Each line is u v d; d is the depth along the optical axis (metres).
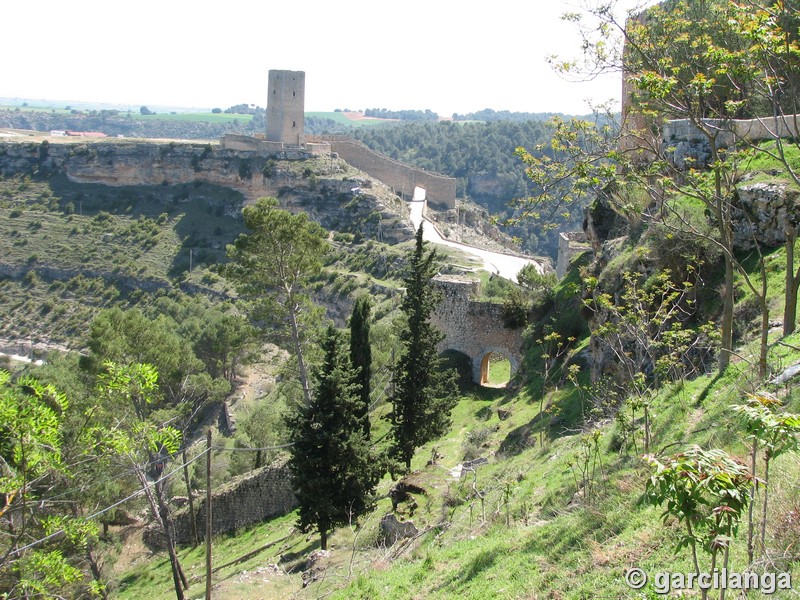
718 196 12.77
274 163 97.75
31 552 14.79
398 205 92.44
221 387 46.91
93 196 104.31
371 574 13.72
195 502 29.30
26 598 14.75
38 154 109.19
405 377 24.16
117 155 105.12
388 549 16.09
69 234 96.25
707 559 7.74
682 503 5.58
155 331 29.48
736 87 12.81
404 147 175.12
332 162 98.88
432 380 24.44
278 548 23.27
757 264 16.45
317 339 29.97
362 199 89.25
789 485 8.19
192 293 83.31
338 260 78.38
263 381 54.00
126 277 87.25
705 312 16.61
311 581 16.33
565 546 10.04
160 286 85.38
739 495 5.57
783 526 7.58
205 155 102.25
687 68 13.49
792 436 6.06
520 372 30.06
